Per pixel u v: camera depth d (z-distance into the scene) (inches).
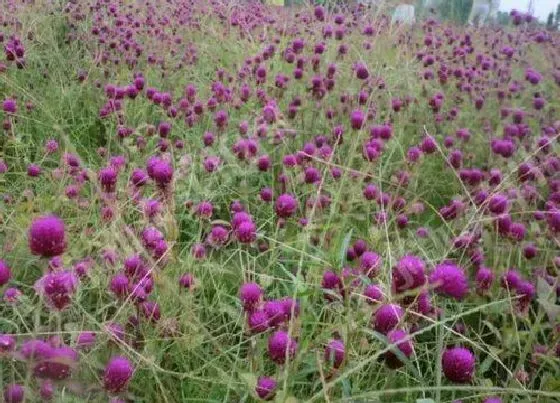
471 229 31.0
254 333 19.6
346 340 18.3
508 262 29.1
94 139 48.9
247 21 74.4
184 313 22.9
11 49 49.6
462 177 38.6
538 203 40.3
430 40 65.8
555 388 22.5
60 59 57.2
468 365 17.5
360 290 22.1
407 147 48.3
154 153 41.3
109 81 54.3
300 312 20.0
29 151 41.9
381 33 67.2
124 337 20.8
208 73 63.9
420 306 19.1
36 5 67.9
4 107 40.4
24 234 25.8
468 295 28.4
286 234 34.3
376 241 28.3
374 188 33.3
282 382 18.8
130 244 26.3
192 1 85.0
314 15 64.7
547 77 68.5
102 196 26.1
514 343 26.6
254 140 39.2
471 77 60.8
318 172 35.3
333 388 19.5
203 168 36.8
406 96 52.8
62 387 17.7
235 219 26.2
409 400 22.5
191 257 26.5
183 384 22.4
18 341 20.9
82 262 24.1
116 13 71.4
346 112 48.4
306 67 54.9
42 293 17.2
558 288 29.0
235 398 22.3
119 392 17.1
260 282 25.9
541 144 43.0
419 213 38.2
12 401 16.3
